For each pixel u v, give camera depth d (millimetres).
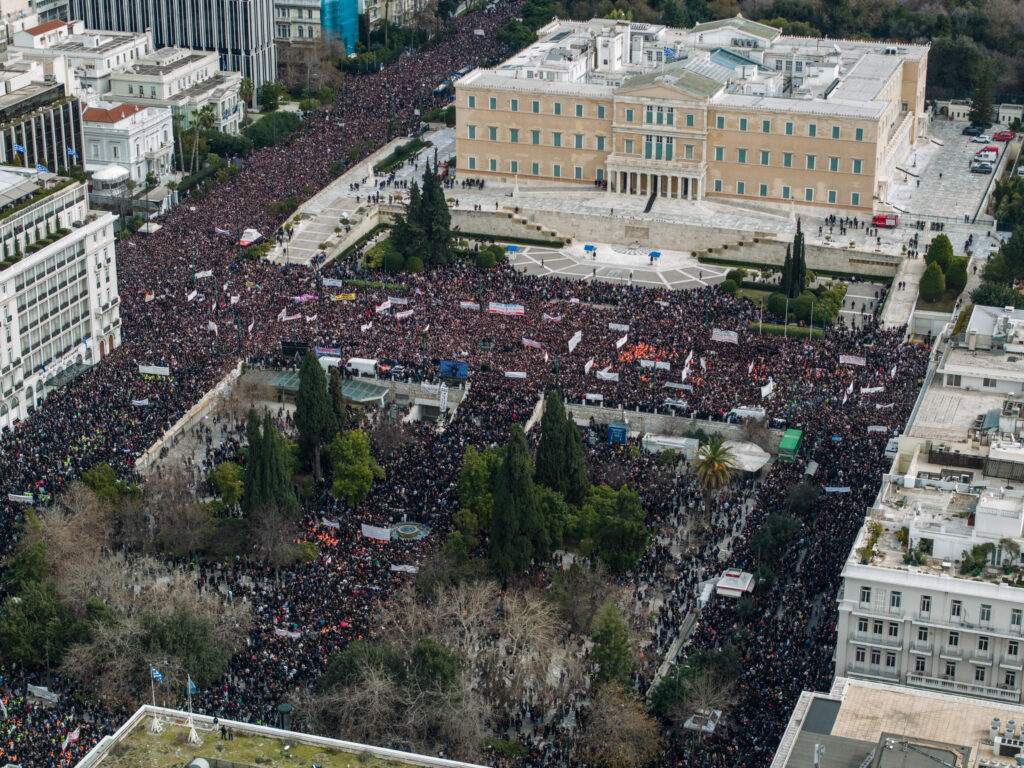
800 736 192000
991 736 192625
